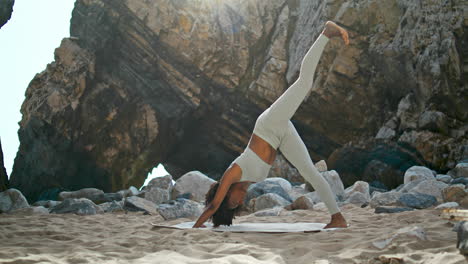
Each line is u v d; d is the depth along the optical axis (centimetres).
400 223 424
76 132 1817
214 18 1755
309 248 311
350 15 1470
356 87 1516
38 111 1770
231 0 1772
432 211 488
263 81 1730
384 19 1433
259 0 1795
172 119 1875
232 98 1828
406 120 1352
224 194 427
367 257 274
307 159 435
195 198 863
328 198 427
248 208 728
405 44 1350
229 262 264
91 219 566
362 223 449
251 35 1775
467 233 252
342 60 1505
